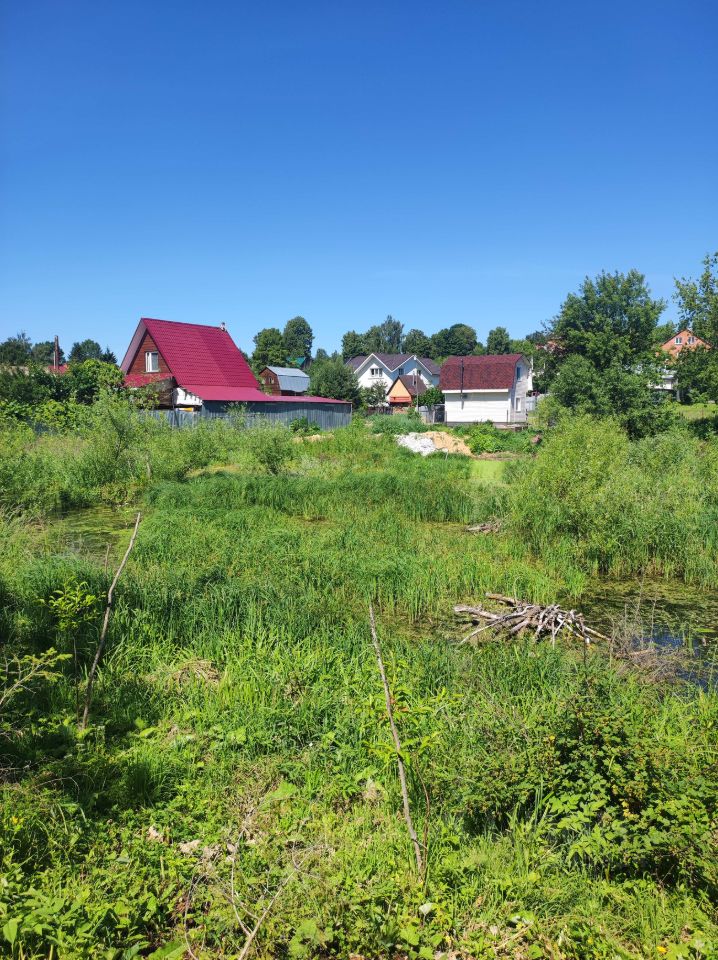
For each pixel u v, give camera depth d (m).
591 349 29.62
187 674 6.46
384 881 3.65
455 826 4.15
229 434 24.50
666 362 29.41
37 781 4.39
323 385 56.84
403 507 16.00
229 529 12.92
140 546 11.00
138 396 21.27
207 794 4.55
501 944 3.37
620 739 4.16
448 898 3.60
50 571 8.29
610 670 6.07
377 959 3.32
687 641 8.15
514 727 4.68
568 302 30.66
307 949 3.24
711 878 3.59
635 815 3.81
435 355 128.12
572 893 3.63
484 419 55.72
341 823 4.31
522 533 12.89
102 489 17.84
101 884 3.60
